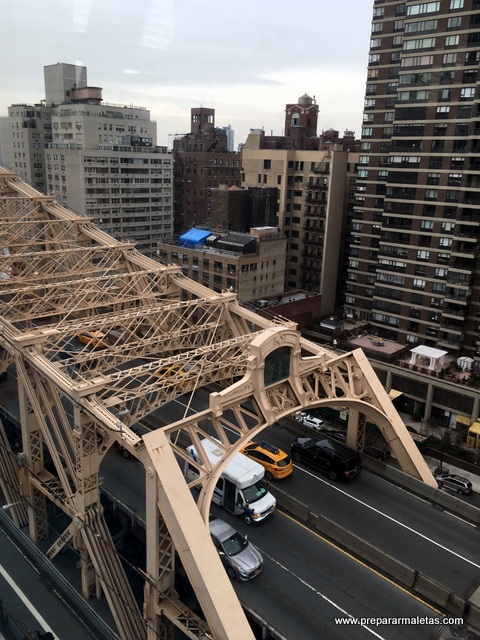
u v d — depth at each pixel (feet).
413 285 237.45
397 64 245.65
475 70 208.03
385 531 120.98
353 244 275.80
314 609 97.71
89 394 107.34
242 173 332.19
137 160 365.20
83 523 110.73
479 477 175.73
